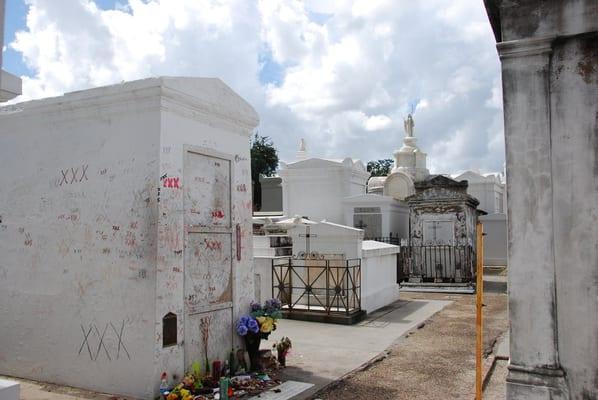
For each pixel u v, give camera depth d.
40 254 6.77
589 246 4.19
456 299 14.57
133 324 5.92
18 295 6.93
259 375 6.76
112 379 6.04
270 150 45.69
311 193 24.22
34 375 6.67
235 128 7.14
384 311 12.30
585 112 4.26
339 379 6.72
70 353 6.40
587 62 4.28
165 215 5.92
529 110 4.39
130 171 6.11
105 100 6.27
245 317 6.92
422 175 28.53
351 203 22.14
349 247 11.73
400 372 7.10
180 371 6.03
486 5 4.72
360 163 26.23
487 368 7.23
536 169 4.35
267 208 31.59
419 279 17.98
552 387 4.16
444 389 6.38
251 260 7.36
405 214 23.81
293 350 8.26
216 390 6.02
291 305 11.35
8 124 7.24
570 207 4.27
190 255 6.28
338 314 10.73
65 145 6.70
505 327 10.24
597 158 4.20
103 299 6.18
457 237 17.92
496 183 30.39
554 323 4.23
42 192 6.84
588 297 4.18
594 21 4.21
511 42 4.43
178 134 6.18
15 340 6.89
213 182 6.71
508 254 4.40
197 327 6.32
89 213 6.40
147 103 6.02
